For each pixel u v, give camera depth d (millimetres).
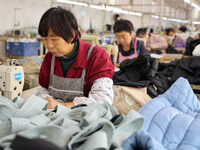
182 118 967
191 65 1967
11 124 687
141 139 659
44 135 636
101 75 1280
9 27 5480
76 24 1189
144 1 8930
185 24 10828
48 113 901
